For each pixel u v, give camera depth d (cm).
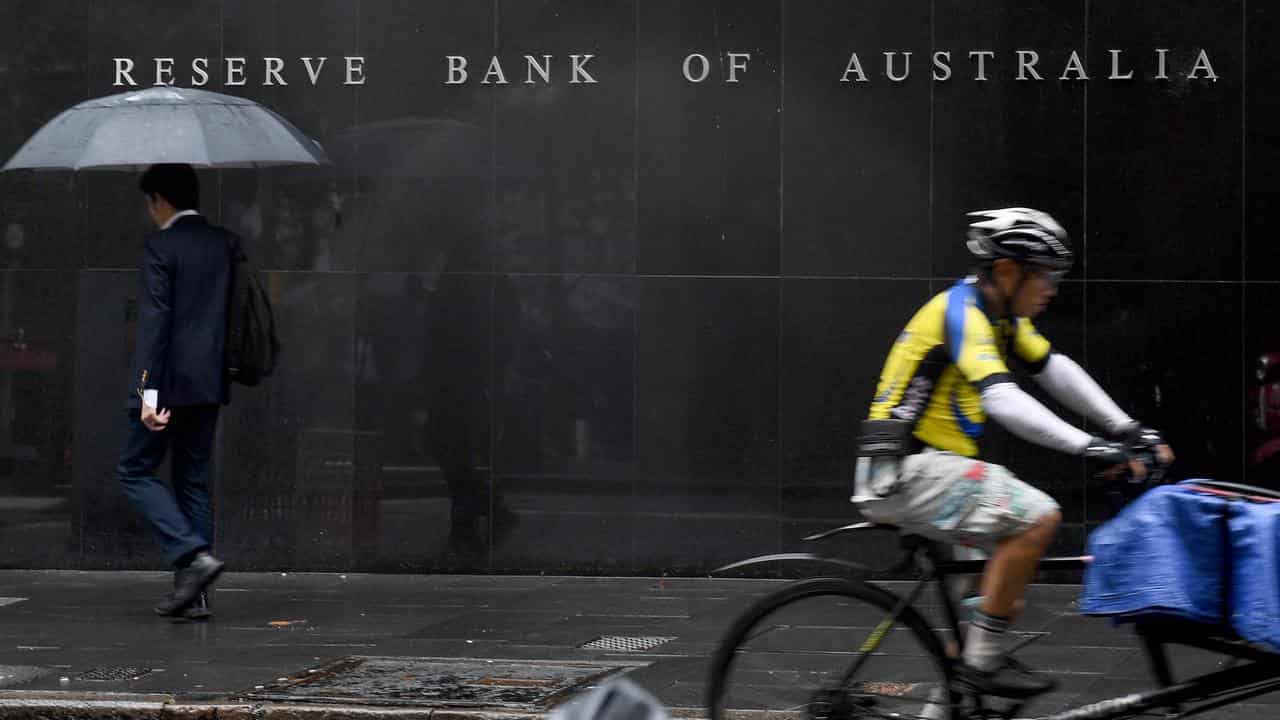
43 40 1334
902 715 661
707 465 1280
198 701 816
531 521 1295
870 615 671
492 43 1300
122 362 1325
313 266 1313
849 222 1271
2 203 1332
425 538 1306
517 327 1298
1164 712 639
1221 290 1247
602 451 1289
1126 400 1253
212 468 1316
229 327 1099
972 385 639
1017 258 643
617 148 1289
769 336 1277
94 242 1326
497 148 1300
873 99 1270
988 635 653
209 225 1114
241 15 1319
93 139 1056
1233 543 588
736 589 1236
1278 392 1242
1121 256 1253
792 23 1274
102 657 945
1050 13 1256
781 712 675
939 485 646
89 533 1327
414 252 1305
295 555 1314
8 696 830
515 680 872
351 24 1310
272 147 1084
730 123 1280
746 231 1279
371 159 1309
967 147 1264
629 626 1061
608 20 1290
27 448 1334
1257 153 1243
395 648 976
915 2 1266
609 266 1289
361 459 1310
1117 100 1253
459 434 1302
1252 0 1241
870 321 1270
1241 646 612
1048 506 646
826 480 1270
